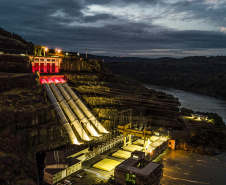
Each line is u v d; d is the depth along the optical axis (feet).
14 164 285.84
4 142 305.12
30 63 541.34
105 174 329.72
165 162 424.87
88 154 379.96
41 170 324.39
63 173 311.06
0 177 263.08
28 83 433.48
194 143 516.73
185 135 535.60
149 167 309.63
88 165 355.77
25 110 363.15
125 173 298.97
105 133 460.55
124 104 616.39
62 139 390.21
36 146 353.72
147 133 419.95
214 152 475.31
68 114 461.37
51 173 296.71
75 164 329.52
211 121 634.02
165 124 604.90
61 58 638.53
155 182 305.53
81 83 596.70
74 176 318.04
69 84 593.01
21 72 483.10
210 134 554.46
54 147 369.71
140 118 597.93
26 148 338.54
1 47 625.00
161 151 467.52
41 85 498.69
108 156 395.34
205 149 478.18
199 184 351.67
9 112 335.47
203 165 418.31
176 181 357.20
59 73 610.24
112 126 517.14
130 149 427.74
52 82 542.98
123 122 547.49
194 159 444.96
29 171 294.66
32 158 322.34
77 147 379.35
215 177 375.66
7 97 381.19
